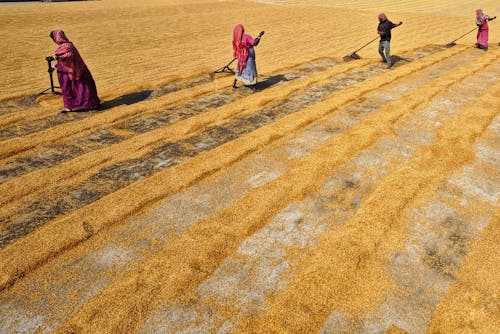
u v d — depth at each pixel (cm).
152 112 758
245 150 582
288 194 470
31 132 668
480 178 507
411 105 753
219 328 301
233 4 2478
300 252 380
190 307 320
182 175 515
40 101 804
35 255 373
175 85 926
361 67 1085
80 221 423
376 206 440
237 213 436
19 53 1148
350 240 389
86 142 631
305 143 611
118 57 1157
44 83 923
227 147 593
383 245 384
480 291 333
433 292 332
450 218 426
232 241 394
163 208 451
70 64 706
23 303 326
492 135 633
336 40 1469
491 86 883
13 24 1513
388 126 657
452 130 641
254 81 860
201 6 2306
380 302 322
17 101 811
